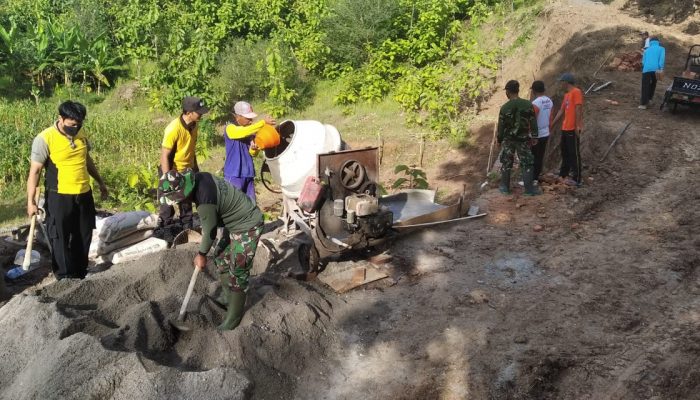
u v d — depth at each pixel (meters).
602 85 13.48
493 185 10.00
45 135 6.26
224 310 5.84
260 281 6.38
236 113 7.23
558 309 6.08
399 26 18.08
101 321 5.50
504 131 8.96
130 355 4.79
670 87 11.91
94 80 20.33
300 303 5.94
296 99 17.67
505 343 5.57
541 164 9.44
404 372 5.25
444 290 6.50
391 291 6.53
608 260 7.03
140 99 18.94
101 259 7.52
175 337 5.36
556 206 8.61
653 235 7.59
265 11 20.31
